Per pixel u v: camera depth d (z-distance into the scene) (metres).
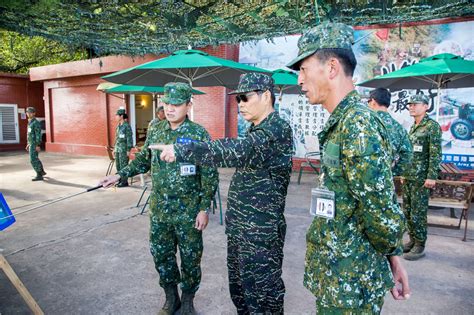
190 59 4.58
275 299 2.11
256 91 2.01
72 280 3.29
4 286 3.19
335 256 1.28
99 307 2.83
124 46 5.19
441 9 3.90
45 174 8.66
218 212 5.66
